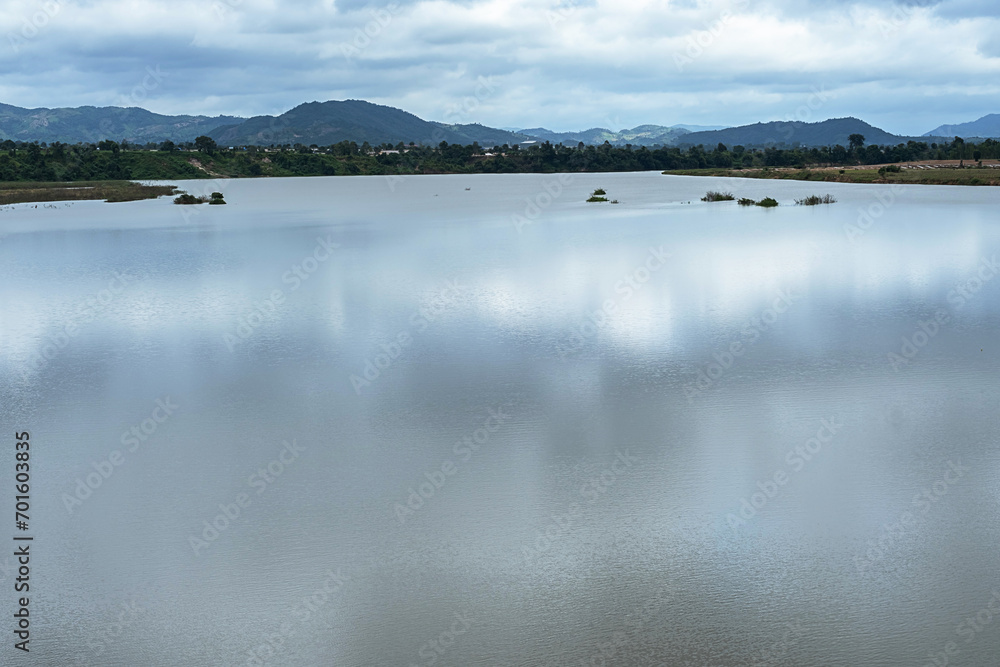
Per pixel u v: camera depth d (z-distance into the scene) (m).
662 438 12.26
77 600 8.42
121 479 11.29
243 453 12.11
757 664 7.17
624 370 15.90
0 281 28.03
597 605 8.09
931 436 12.12
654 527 9.55
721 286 24.56
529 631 7.70
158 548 9.38
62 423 13.59
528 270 28.39
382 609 8.10
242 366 16.80
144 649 7.61
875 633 7.55
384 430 12.90
